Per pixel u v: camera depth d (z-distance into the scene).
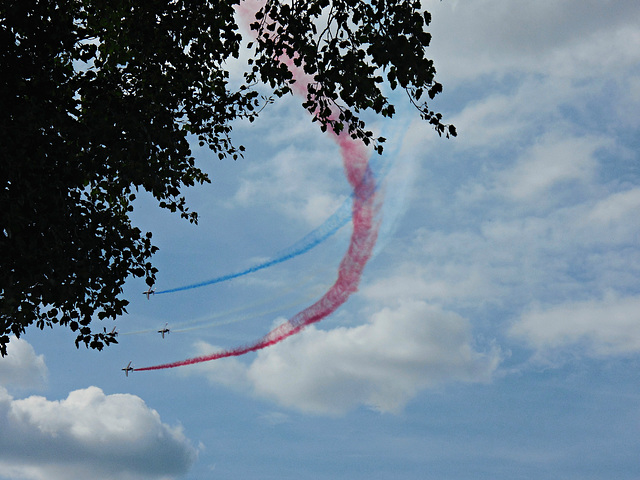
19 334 14.04
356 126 14.38
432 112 13.56
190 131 17.02
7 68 12.11
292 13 14.61
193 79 15.88
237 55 15.75
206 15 15.32
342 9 13.88
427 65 13.09
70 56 14.55
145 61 15.20
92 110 13.70
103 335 14.84
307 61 14.31
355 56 13.63
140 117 13.70
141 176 14.59
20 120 11.91
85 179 14.52
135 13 15.14
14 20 12.27
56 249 12.80
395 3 13.31
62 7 13.41
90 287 14.22
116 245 14.49
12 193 11.74
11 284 12.14
